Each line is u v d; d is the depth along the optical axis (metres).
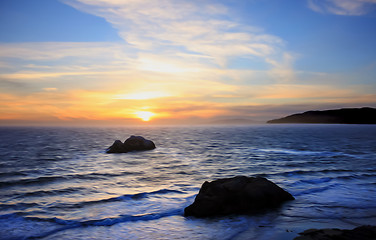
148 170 19.61
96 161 24.97
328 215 8.78
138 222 8.54
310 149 36.22
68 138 67.88
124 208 10.17
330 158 26.42
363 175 16.77
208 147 39.72
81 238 7.25
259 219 8.46
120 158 27.17
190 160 25.25
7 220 8.85
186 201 11.07
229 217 8.78
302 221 8.19
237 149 36.41
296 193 11.99
